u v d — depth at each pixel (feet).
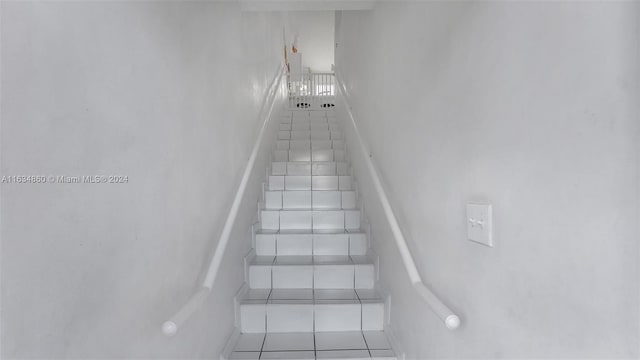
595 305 1.69
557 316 1.95
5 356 1.63
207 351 4.78
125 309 2.63
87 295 2.20
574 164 1.81
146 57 3.10
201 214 4.62
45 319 1.86
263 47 11.05
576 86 1.79
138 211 2.87
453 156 3.42
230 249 6.31
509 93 2.42
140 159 2.93
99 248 2.32
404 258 4.75
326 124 15.30
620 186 1.54
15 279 1.69
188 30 4.26
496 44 2.59
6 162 1.66
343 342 6.31
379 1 7.22
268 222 9.72
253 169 8.98
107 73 2.47
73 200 2.09
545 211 2.04
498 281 2.58
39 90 1.86
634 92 1.46
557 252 1.94
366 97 8.95
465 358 3.18
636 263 1.47
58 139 1.98
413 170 4.80
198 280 4.43
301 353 5.93
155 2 3.32
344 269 7.72
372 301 6.86
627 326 1.51
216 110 5.49
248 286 7.64
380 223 7.31
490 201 2.70
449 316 3.11
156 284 3.19
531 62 2.16
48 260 1.89
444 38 3.66
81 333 2.13
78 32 2.17
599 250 1.66
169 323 3.09
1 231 1.63
